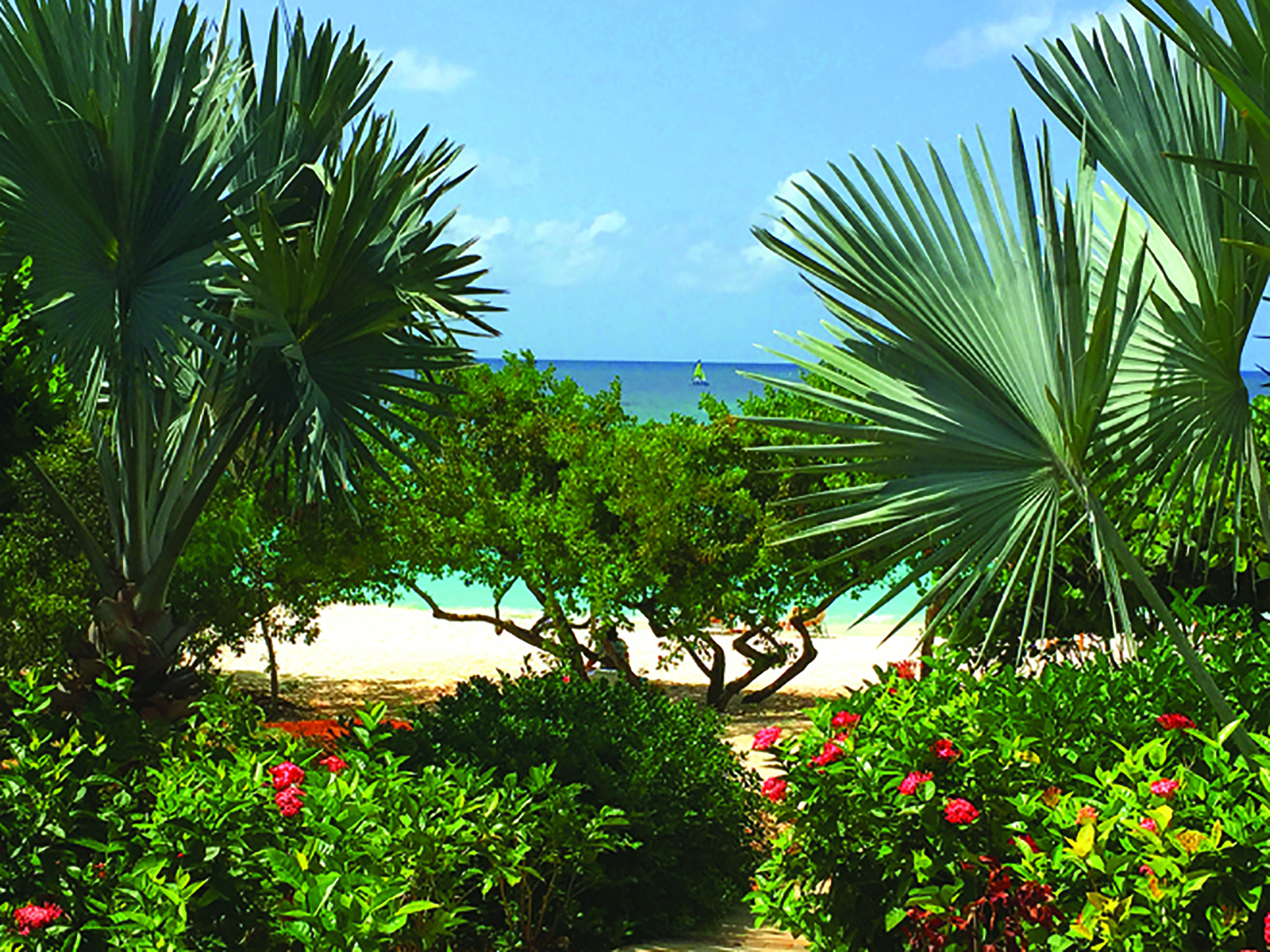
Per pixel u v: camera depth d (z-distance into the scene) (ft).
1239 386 13.50
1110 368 11.82
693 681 62.13
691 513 49.03
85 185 21.70
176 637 24.36
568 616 58.13
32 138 21.04
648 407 344.08
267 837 12.55
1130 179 13.00
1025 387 12.65
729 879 21.79
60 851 12.95
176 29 22.47
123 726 16.05
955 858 13.50
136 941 10.73
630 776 20.12
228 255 21.03
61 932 11.61
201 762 14.71
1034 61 12.84
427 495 50.31
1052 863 11.63
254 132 26.96
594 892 19.35
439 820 13.88
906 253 13.05
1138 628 27.76
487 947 17.92
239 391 25.34
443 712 21.85
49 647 35.65
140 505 24.53
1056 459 12.67
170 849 12.08
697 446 49.37
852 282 13.34
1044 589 27.61
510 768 19.17
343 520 45.42
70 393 18.19
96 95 22.40
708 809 21.76
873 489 13.58
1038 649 28.30
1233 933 10.48
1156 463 13.80
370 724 15.46
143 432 24.71
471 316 27.40
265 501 42.39
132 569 24.50
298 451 24.98
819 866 14.85
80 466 35.78
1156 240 15.98
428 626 81.66
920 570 13.26
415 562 50.29
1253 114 9.82
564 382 54.13
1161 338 13.82
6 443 17.11
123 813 13.43
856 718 15.62
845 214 13.28
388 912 10.90
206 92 23.88
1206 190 12.60
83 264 22.39
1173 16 10.14
